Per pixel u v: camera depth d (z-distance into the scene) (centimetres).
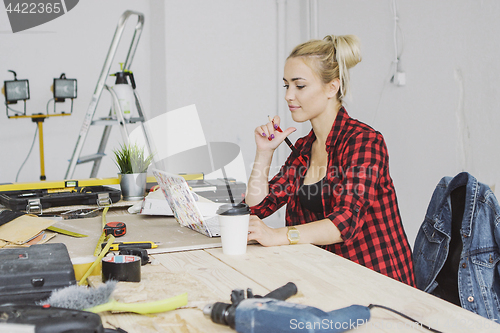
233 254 103
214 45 359
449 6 224
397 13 260
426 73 241
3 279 65
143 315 66
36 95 347
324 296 74
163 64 347
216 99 364
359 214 120
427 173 245
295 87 139
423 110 245
